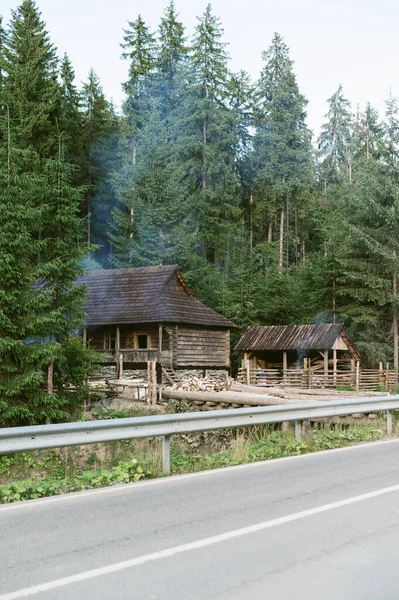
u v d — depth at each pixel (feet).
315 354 156.46
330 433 48.49
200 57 217.56
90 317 133.28
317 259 189.78
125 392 90.94
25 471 44.75
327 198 279.49
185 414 38.63
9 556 19.47
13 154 62.23
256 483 31.22
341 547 20.13
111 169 195.62
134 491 29.58
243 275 180.14
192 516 24.39
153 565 18.44
